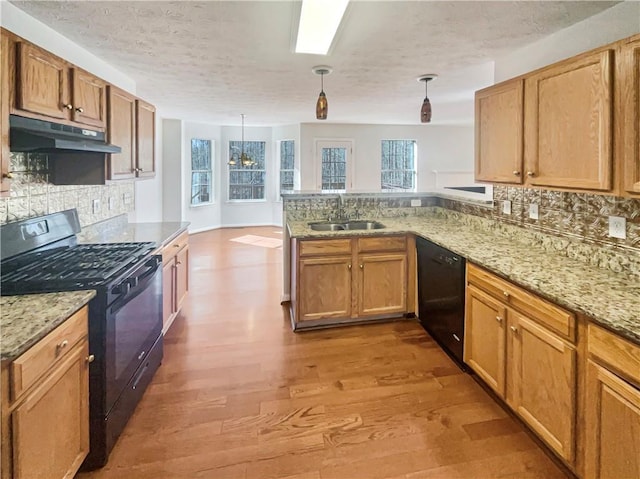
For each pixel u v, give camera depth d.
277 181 9.05
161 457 1.84
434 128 8.57
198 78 3.66
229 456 1.86
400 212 4.05
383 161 8.48
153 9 2.08
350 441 1.97
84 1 1.98
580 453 1.59
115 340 1.85
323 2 2.00
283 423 2.11
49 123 1.91
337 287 3.33
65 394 1.50
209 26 2.32
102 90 2.45
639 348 1.30
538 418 1.83
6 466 1.18
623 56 1.58
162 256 2.79
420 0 1.96
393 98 4.78
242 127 8.78
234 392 2.41
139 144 3.06
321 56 2.92
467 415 2.18
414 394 2.39
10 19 2.01
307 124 8.06
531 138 2.14
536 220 2.62
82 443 1.65
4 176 1.59
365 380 2.55
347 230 3.57
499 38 2.50
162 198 7.49
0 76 1.56
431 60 3.02
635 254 1.89
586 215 2.19
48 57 1.88
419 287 3.42
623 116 1.59
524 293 1.90
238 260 5.93
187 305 3.96
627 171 1.58
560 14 2.11
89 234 2.90
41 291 1.67
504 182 2.39
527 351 1.90
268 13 2.14
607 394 1.43
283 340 3.16
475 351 2.43
